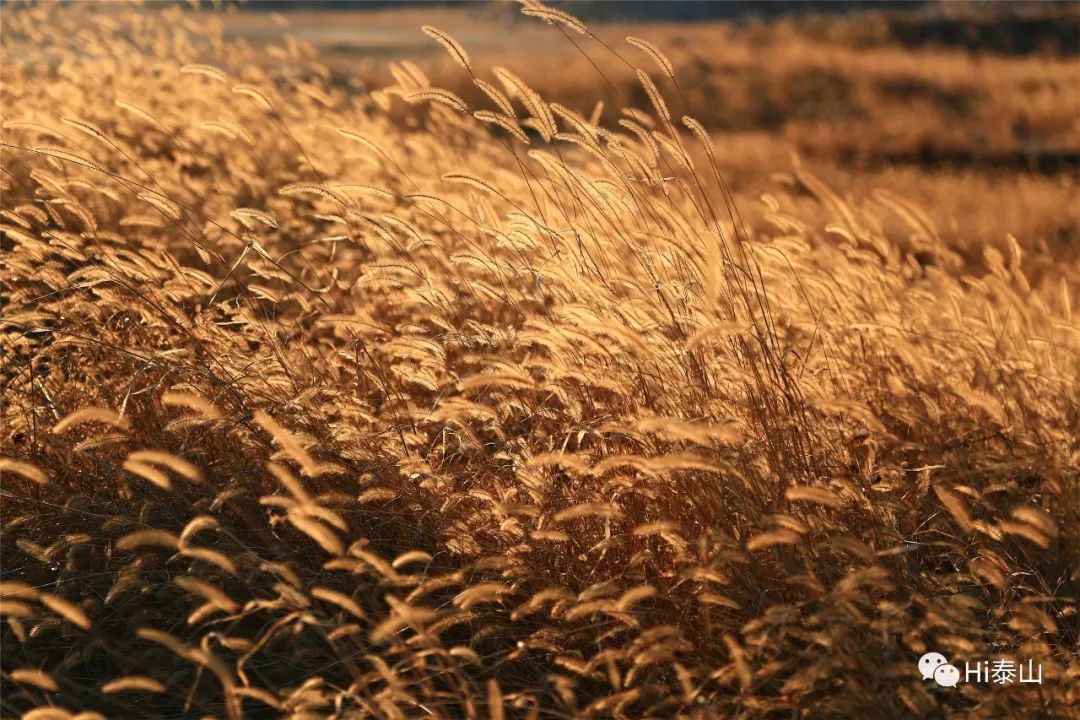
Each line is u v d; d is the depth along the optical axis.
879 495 4.33
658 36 45.50
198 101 9.91
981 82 28.53
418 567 4.12
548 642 3.71
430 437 4.82
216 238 7.05
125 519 3.95
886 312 5.75
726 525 3.96
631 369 4.43
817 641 3.34
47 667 3.92
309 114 9.51
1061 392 5.04
